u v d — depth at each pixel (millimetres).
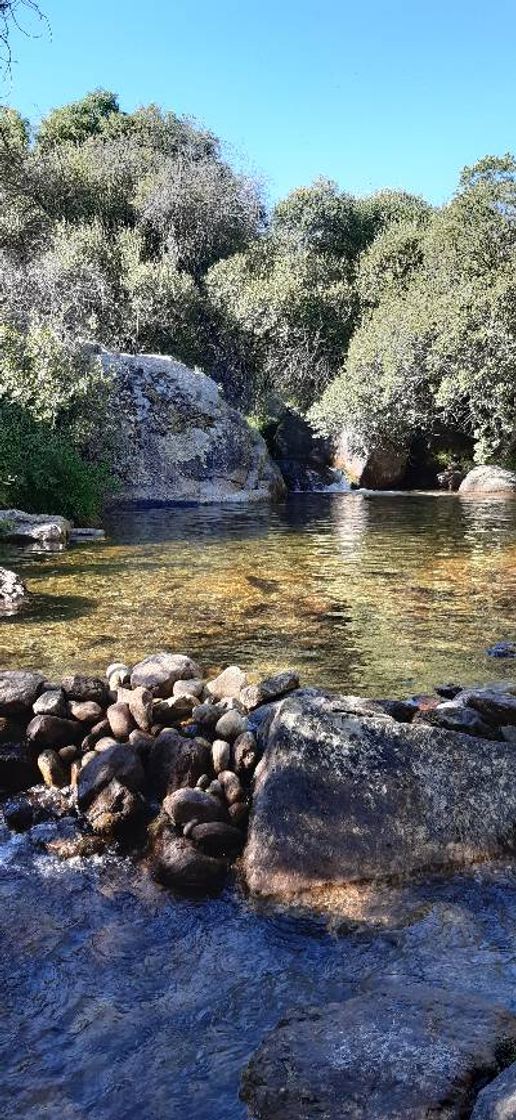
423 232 28344
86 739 3826
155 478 16844
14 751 3846
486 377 20688
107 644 5445
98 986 2461
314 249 31578
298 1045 2008
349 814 3055
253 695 4059
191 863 2971
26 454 12414
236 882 2971
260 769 3342
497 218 24344
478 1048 1928
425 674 4871
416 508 15102
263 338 26156
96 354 17016
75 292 22406
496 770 3260
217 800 3311
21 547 9648
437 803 3125
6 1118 1979
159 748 3607
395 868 2947
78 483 12461
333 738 3248
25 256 25984
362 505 15867
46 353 14234
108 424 15719
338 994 2377
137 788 3498
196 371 18391
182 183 28812
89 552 9281
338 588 7289
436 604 6664
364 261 28938
